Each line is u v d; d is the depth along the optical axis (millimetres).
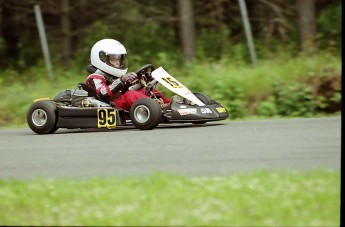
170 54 64750
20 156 28047
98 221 16797
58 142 31406
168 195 18719
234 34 69000
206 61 56906
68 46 68375
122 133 33219
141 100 33688
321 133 30156
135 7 68438
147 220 16734
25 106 46969
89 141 31062
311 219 16562
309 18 59094
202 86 45344
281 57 54906
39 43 71688
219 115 34281
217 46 66062
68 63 67875
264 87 43219
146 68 35438
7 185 21359
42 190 20094
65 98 36281
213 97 43312
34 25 71250
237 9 68500
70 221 17094
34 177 22875
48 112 35094
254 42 64000
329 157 24312
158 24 69438
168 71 54125
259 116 41656
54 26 71500
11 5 70125
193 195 18594
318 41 63969
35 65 70312
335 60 47094
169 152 26891
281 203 17547
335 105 41875
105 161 25703
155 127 35000
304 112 41688
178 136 31016
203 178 20859
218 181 20250
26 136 34750
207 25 68125
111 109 34281
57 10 68750
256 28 68125
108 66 35562
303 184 19266
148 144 29141
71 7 69250
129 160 25625
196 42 65562
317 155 24812
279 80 43719
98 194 19219
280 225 16344
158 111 33375
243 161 24344
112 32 69062
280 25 64000
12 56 72500
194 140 29641
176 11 69000
